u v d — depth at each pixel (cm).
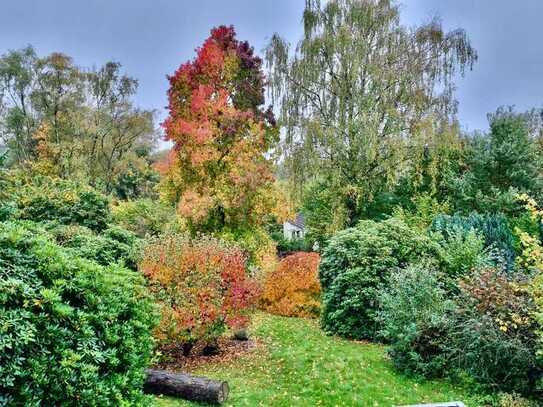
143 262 881
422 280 823
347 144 1816
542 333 596
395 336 790
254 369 831
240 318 909
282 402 666
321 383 726
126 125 3219
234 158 1495
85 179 2842
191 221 1503
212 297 866
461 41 1748
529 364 645
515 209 1822
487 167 1981
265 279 1409
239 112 1503
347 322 1037
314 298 1381
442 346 736
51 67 2898
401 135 1723
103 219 1428
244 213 1487
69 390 323
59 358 324
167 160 1578
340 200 1844
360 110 1738
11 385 283
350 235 1103
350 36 1745
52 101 2972
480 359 682
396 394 680
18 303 316
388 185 1800
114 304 407
